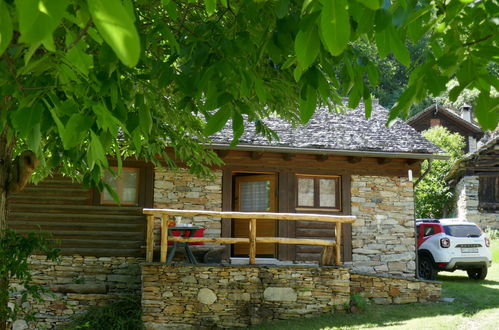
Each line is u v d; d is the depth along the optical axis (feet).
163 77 10.83
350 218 34.50
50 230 38.24
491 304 36.35
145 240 38.96
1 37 4.68
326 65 9.13
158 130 22.45
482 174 78.84
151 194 39.65
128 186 39.65
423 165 86.63
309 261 41.34
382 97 126.93
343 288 34.04
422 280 37.88
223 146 38.27
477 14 8.23
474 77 7.74
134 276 38.45
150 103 16.16
